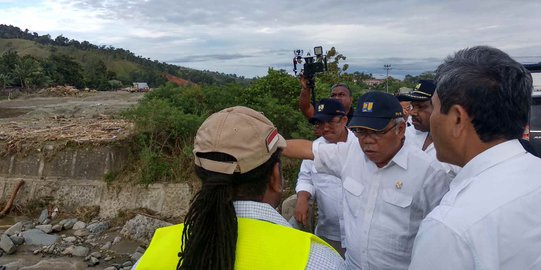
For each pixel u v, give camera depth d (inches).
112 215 273.6
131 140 293.1
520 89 51.9
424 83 110.6
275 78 304.2
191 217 50.7
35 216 285.9
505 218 47.8
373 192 87.7
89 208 280.2
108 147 289.3
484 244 47.2
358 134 85.3
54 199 289.6
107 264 220.2
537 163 52.3
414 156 86.2
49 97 1095.6
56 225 262.4
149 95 344.5
